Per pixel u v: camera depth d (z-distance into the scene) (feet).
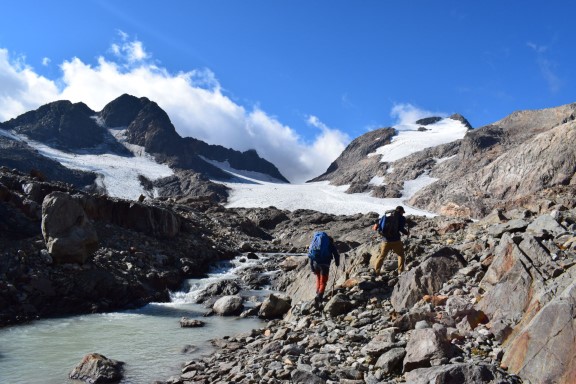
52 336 39.68
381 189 517.55
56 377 28.73
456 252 38.91
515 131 554.05
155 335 41.01
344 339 31.22
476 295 31.17
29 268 51.47
